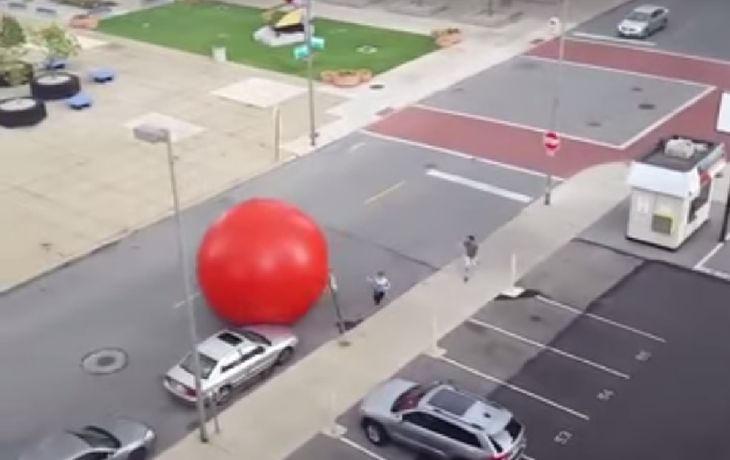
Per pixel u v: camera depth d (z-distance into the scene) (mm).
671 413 25141
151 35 58000
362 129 43531
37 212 36688
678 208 32219
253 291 27578
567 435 24438
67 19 61250
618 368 26969
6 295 31547
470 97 46938
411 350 28016
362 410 24531
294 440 24625
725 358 27250
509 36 56250
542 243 33656
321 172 39531
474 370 27062
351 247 33719
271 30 55969
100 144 42469
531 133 42688
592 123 43656
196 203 37219
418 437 23609
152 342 28891
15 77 49406
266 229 28031
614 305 29922
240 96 47625
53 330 29625
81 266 33125
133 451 23844
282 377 27062
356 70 50188
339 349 28156
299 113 45500
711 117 43938
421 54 53375
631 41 54719
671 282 31109
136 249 34094
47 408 26203
